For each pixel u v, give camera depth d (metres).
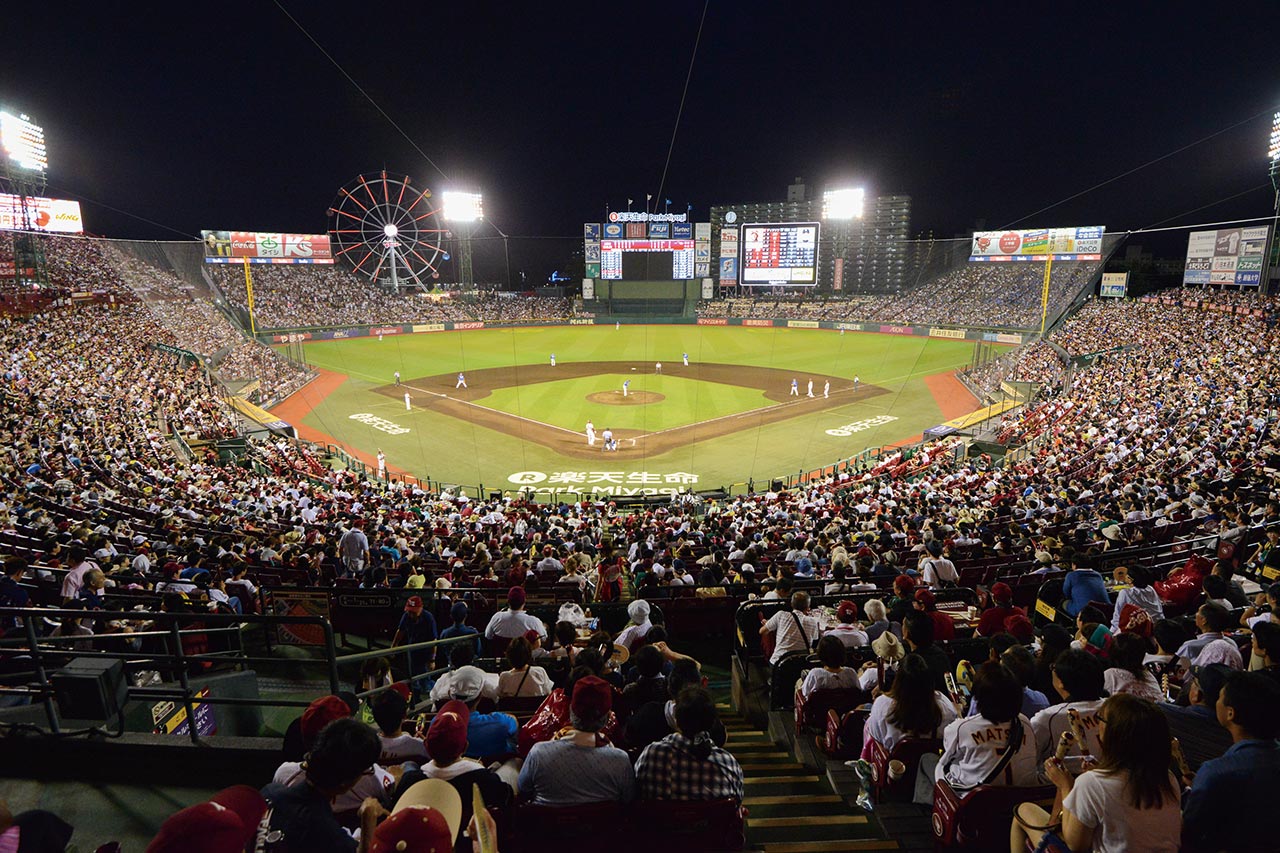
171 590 10.21
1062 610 10.30
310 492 25.20
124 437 28.41
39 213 67.25
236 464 30.33
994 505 20.98
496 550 16.81
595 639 8.51
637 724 5.66
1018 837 4.16
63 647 8.19
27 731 6.02
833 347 79.56
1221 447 23.67
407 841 2.75
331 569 15.52
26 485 19.20
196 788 5.85
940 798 4.84
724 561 15.18
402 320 96.50
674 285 113.00
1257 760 3.51
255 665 10.96
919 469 30.72
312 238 101.00
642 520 21.81
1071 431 33.69
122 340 50.25
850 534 17.75
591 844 4.61
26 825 3.06
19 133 56.75
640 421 44.78
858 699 7.00
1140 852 3.42
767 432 42.00
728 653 12.14
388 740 4.96
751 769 6.93
